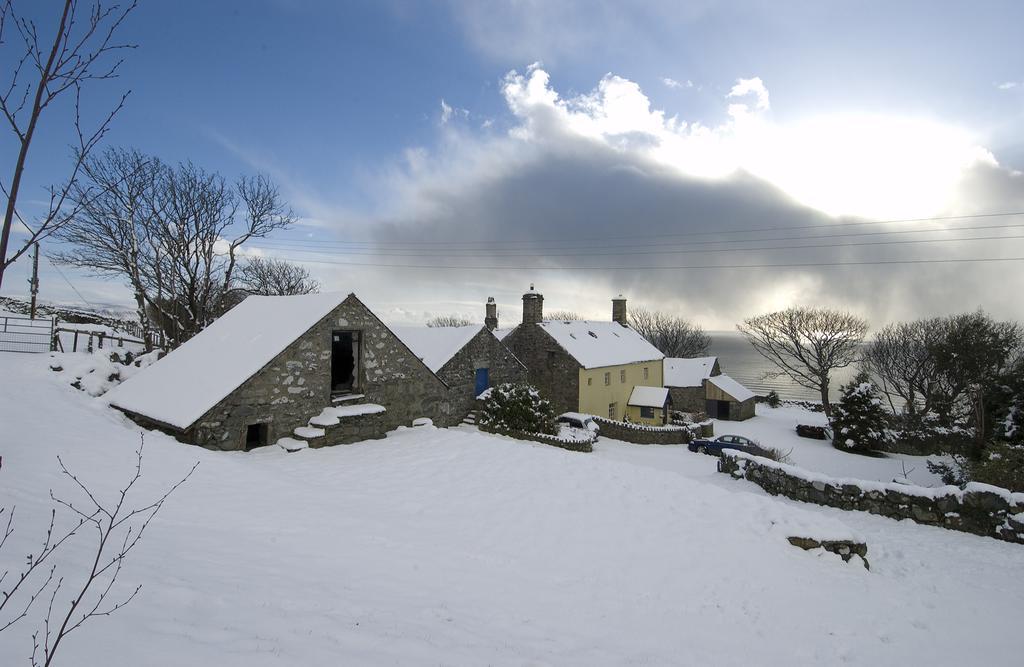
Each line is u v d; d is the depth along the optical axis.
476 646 4.62
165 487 8.23
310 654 3.74
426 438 15.23
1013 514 9.91
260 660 3.45
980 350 32.34
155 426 13.31
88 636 3.22
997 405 28.39
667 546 8.48
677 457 26.42
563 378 34.53
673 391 48.53
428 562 6.88
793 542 8.85
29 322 27.47
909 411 38.44
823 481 12.20
